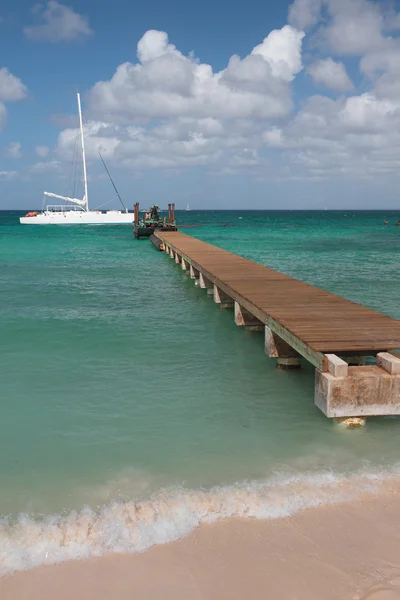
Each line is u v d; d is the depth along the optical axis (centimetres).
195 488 450
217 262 1597
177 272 2061
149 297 1456
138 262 2467
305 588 324
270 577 335
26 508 423
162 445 537
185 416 613
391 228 6944
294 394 684
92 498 437
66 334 1002
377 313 825
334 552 359
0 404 647
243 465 492
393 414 566
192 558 355
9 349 892
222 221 10319
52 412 623
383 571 339
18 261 2536
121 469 488
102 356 855
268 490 444
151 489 450
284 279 1218
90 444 541
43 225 7106
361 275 1978
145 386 714
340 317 794
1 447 534
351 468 484
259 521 397
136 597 320
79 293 1524
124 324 1096
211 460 503
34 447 534
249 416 613
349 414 562
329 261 2552
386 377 557
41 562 354
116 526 394
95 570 345
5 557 360
